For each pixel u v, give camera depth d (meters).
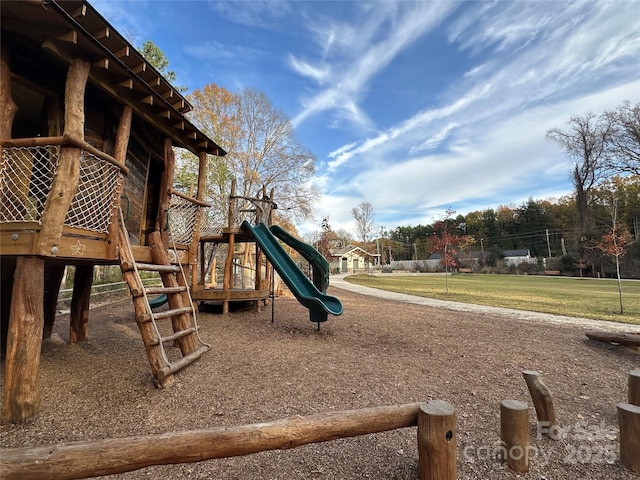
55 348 4.04
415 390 3.13
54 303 4.56
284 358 4.00
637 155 22.67
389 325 6.37
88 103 3.97
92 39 2.57
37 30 2.48
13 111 2.60
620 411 2.02
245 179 22.16
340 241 49.91
